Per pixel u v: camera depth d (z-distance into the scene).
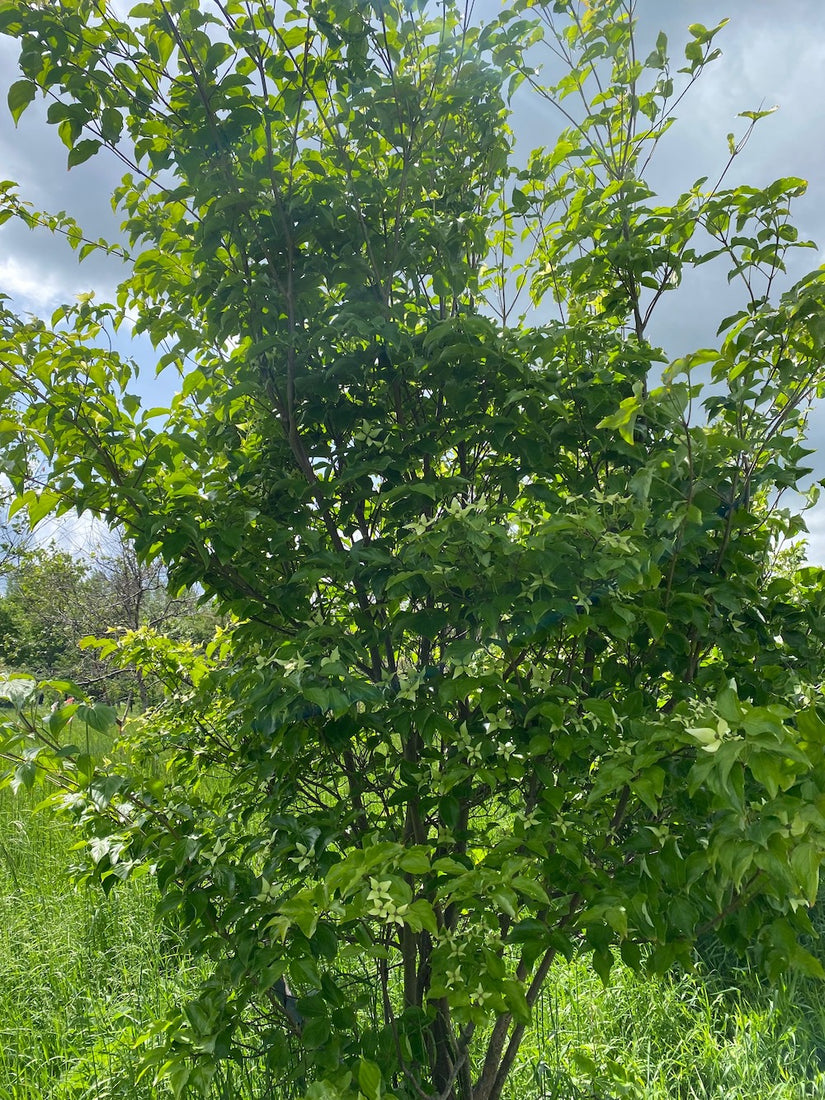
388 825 2.33
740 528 2.44
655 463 2.02
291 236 2.33
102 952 4.02
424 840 2.30
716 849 1.57
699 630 2.11
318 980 1.76
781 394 2.46
